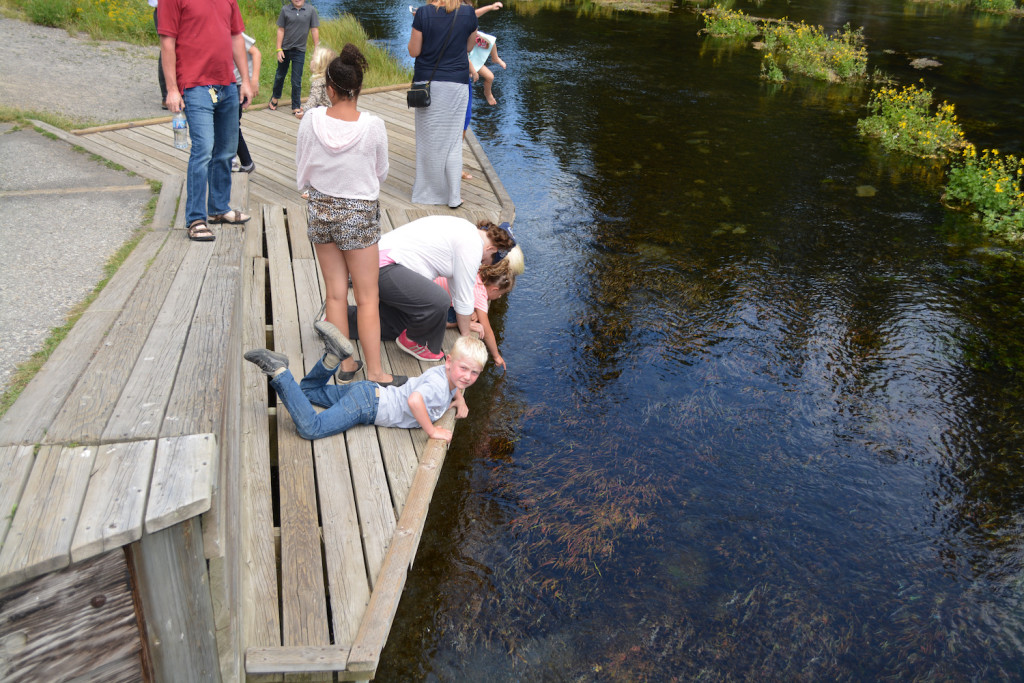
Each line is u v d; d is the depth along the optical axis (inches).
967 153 397.7
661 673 124.8
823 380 205.2
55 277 154.5
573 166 360.8
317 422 140.7
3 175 229.8
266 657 101.0
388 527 124.0
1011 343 229.8
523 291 241.8
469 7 235.1
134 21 514.9
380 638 104.3
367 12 727.7
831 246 291.3
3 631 70.7
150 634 80.2
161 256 166.6
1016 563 150.7
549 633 130.6
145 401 100.5
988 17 924.0
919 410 195.3
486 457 170.4
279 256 211.9
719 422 185.8
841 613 137.6
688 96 495.8
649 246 280.1
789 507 161.0
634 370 204.4
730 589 141.1
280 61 352.8
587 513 156.2
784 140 419.8
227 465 98.8
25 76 384.2
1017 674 128.1
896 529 157.2
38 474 82.5
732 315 234.4
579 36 671.1
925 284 264.4
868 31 781.9
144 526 73.9
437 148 249.0
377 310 147.1
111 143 274.2
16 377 114.3
